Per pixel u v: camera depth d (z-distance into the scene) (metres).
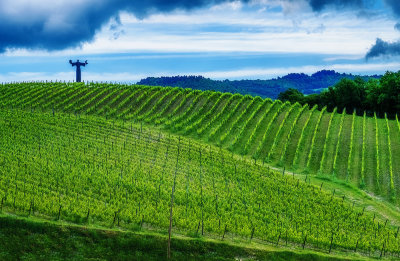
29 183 40.88
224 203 43.09
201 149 60.44
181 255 31.34
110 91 85.62
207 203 42.56
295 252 34.09
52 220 33.19
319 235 38.06
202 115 75.62
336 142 66.62
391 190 50.91
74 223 33.50
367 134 70.25
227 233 36.84
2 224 30.22
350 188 52.00
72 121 67.00
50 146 53.88
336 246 36.88
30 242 29.44
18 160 46.84
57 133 60.12
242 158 60.53
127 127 67.38
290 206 44.31
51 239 30.20
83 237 31.09
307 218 41.78
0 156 47.56
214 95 84.00
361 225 41.66
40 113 70.69
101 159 51.41
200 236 34.91
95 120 68.88
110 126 66.56
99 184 43.19
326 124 75.06
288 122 74.69
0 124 60.78
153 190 43.66
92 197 40.47
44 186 40.88
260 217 41.09
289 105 85.81
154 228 35.53
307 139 67.75
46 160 48.16
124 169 48.81
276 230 38.31
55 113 71.88
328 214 43.03
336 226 40.91
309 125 74.00
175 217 37.19
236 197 45.12
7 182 39.94
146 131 66.81
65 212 34.97
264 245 35.19
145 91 85.50
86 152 53.38
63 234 30.89
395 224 43.03
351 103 103.69
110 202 39.50
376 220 43.44
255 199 45.16
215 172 51.94
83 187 42.16
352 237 38.62
